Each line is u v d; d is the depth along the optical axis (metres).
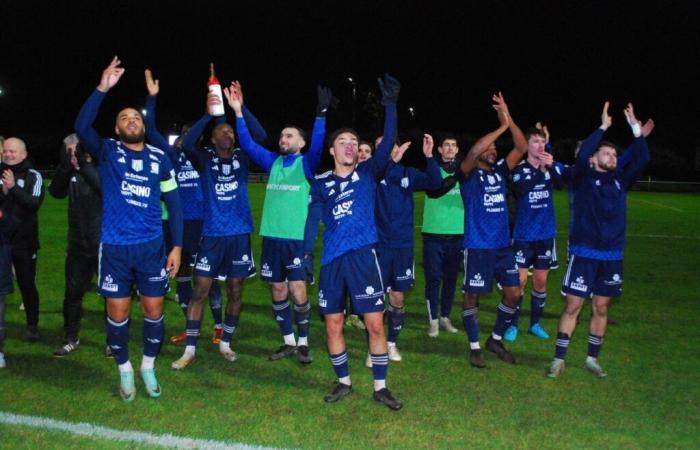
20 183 6.18
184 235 6.93
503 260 6.16
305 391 5.30
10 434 4.36
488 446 4.33
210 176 5.92
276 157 6.12
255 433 4.45
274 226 6.00
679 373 5.82
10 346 6.36
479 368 5.96
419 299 8.87
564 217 20.08
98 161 4.93
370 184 5.05
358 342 6.82
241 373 5.73
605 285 5.67
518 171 6.99
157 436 4.36
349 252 4.95
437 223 6.97
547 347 6.66
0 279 5.62
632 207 24.44
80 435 4.36
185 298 7.04
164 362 6.00
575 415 4.86
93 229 6.10
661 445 4.39
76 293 6.16
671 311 8.11
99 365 5.84
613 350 6.50
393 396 5.04
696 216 20.89
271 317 7.73
